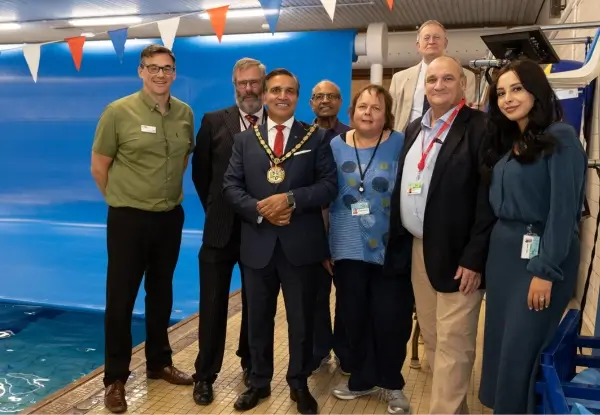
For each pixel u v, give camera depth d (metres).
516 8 7.16
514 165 1.91
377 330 2.49
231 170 2.43
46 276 6.48
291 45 7.98
